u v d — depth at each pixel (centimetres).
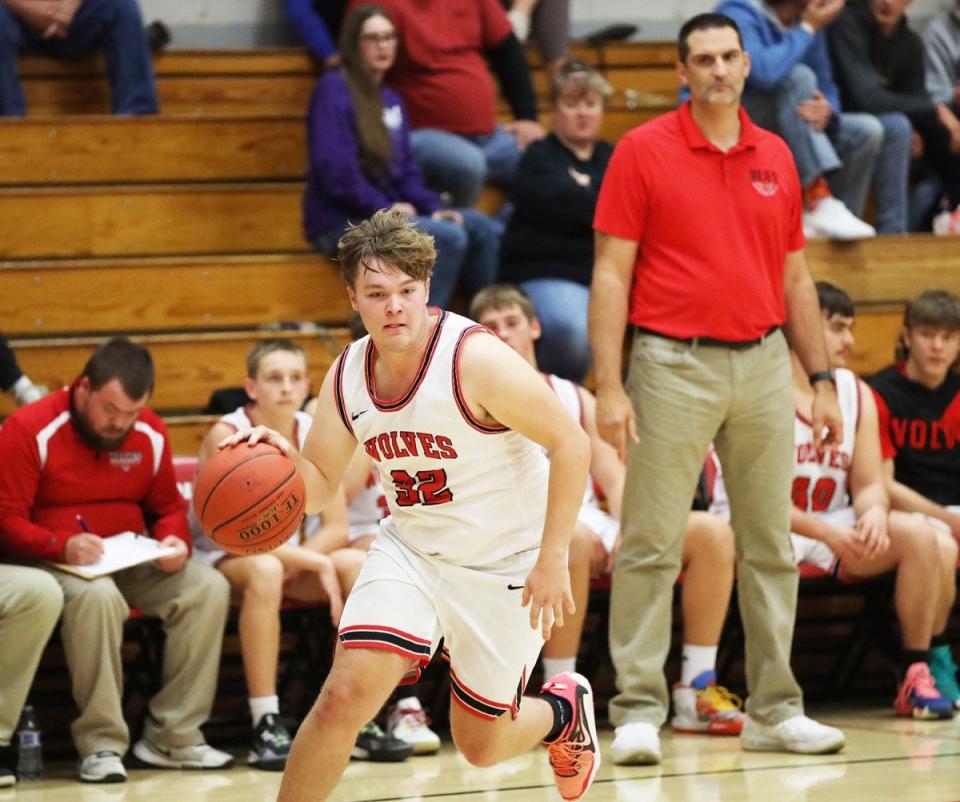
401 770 970
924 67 1706
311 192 1420
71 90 1587
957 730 1084
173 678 1028
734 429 970
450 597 667
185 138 1495
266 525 671
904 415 1263
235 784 945
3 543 1009
